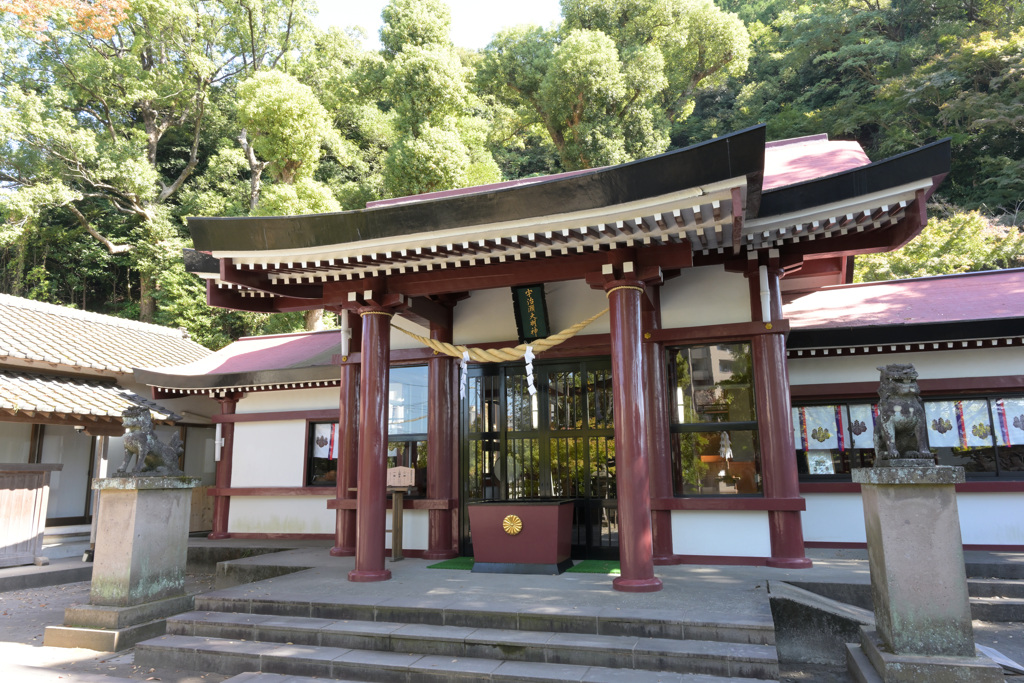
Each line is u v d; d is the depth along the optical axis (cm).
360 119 2848
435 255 666
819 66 3484
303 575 724
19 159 2244
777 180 772
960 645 393
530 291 777
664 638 482
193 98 2709
